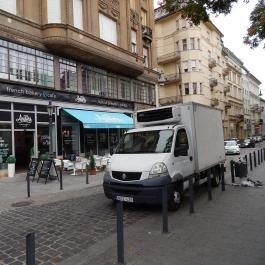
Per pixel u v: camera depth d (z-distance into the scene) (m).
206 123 10.14
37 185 12.45
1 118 15.20
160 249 5.21
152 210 7.86
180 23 44.75
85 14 20.52
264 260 4.65
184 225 6.51
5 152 15.43
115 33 24.20
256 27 10.37
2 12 15.36
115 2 24.12
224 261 4.66
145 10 30.09
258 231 5.98
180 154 8.12
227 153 28.83
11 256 5.15
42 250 5.34
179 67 45.62
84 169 15.84
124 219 7.13
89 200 9.38
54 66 18.56
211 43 50.75
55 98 18.25
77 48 18.58
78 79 20.50
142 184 7.29
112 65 22.81
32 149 16.86
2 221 7.30
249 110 83.06
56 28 17.53
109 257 4.98
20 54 16.39
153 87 30.44
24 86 16.25
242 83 77.00
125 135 9.03
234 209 7.71
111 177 7.77
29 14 17.09
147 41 29.70
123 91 25.61
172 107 8.84
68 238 5.91
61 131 18.66
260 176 13.02
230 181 12.00
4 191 11.23
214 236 5.76
